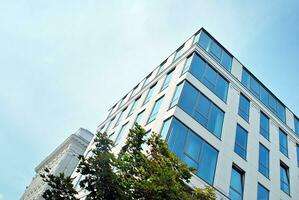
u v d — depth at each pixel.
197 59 24.02
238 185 21.25
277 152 26.56
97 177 10.63
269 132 27.05
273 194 23.48
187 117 20.34
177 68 25.00
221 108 23.23
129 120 27.62
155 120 21.77
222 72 25.42
